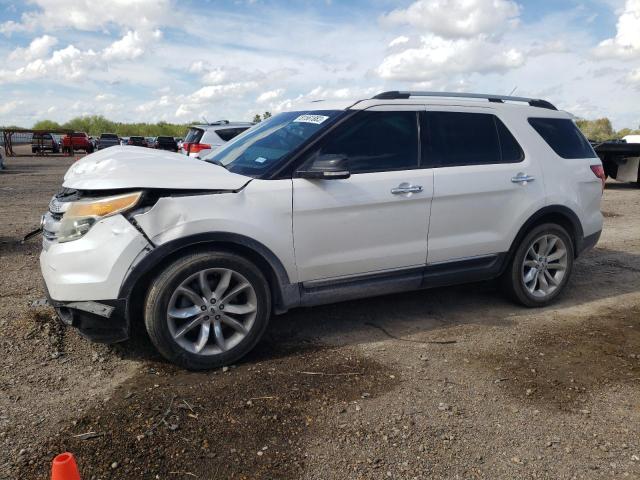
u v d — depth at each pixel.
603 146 15.38
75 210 3.53
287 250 3.92
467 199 4.59
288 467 2.72
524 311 5.09
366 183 4.15
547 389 3.58
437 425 3.12
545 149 5.09
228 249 3.77
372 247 4.26
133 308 3.68
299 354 4.04
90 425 3.02
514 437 3.03
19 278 5.68
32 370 3.64
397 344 4.26
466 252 4.69
